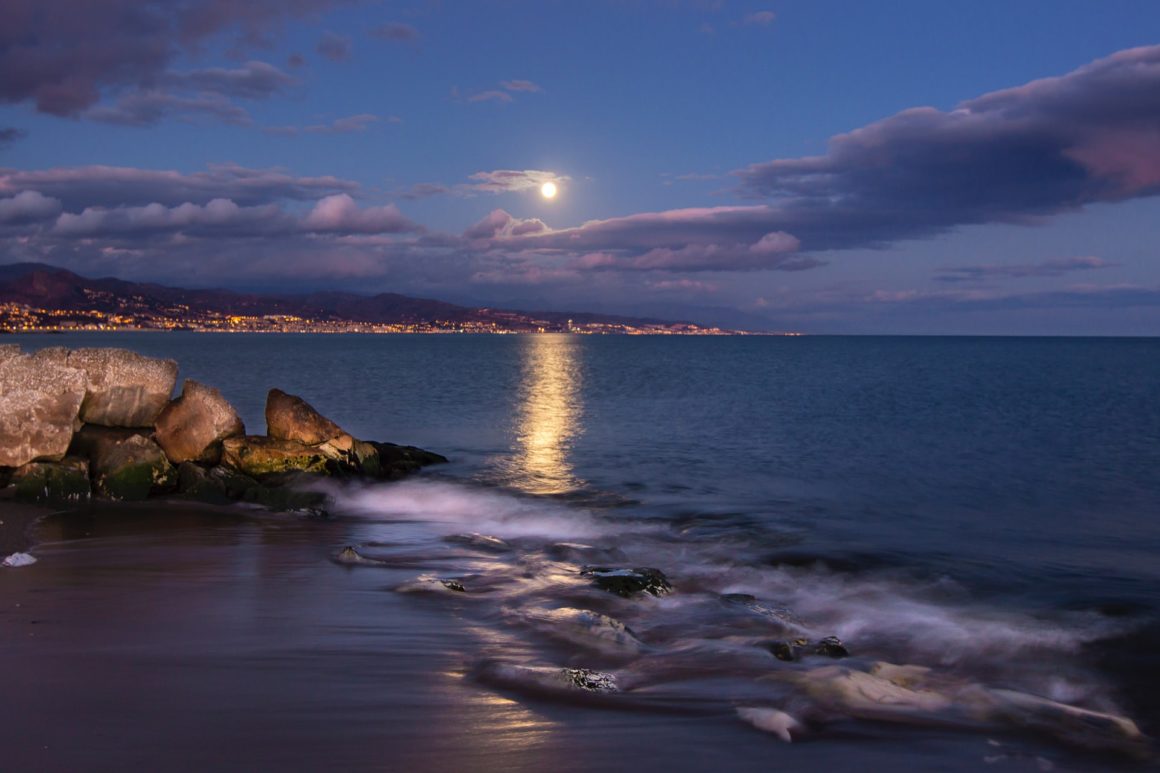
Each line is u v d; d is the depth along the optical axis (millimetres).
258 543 15734
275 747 6516
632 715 7570
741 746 6977
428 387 69000
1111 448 34312
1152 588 14180
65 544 15195
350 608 11188
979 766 6922
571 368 110375
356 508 20672
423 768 6227
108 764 6059
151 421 22203
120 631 9719
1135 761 7176
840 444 35500
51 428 19859
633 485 25500
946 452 33250
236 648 9211
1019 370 104688
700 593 13047
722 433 39469
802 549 17125
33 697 7426
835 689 8422
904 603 13148
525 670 8484
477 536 16984
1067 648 10820
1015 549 17344
